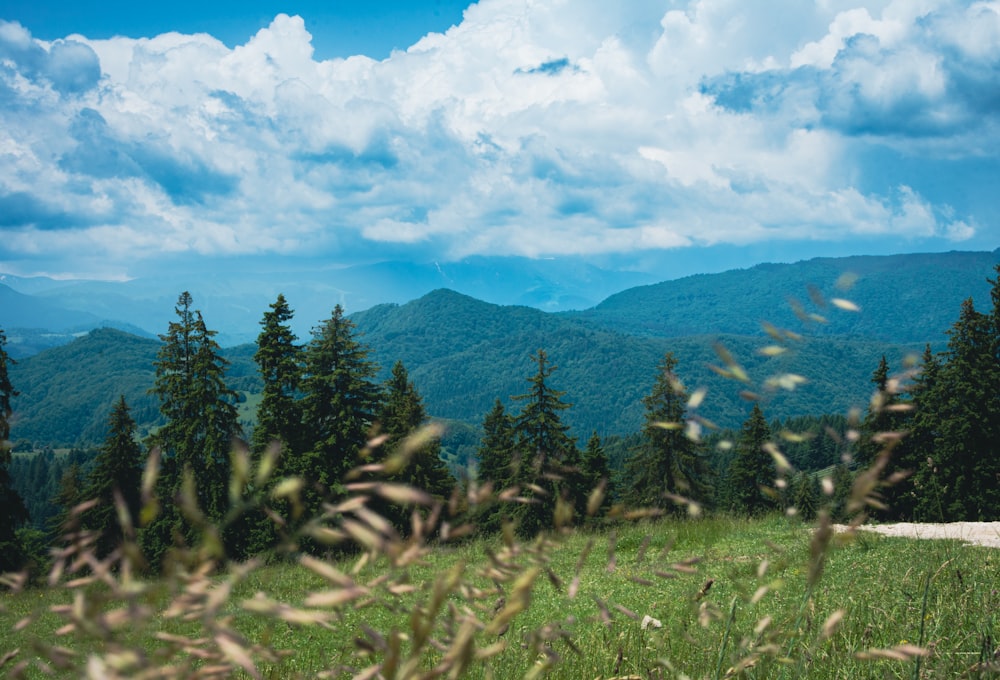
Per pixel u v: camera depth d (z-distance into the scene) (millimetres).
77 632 918
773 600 4332
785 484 1617
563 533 1295
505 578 1208
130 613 904
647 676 2701
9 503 27781
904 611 4309
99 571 949
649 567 1625
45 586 1005
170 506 21484
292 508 1000
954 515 27828
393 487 1006
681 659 3086
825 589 5750
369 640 1088
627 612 1712
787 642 2543
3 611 1004
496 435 41688
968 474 27422
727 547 12258
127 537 959
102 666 866
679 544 13352
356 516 988
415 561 1042
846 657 3371
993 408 28016
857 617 4301
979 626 3689
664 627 3746
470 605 1233
